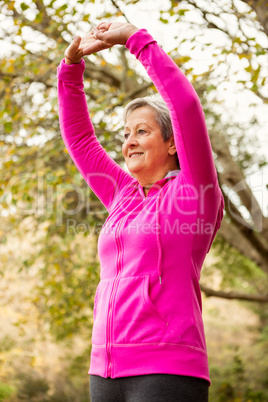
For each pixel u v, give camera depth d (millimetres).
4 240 6934
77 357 11773
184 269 1783
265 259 7898
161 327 1700
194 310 1762
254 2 4695
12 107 6066
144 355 1685
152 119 2000
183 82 1774
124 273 1829
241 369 13133
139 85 7008
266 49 4668
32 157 5961
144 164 1987
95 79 6949
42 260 7559
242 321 21484
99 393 1793
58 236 6938
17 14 5672
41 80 6043
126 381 1701
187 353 1678
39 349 12531
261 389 12570
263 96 5543
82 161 2314
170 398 1623
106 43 1957
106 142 5660
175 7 5352
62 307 7508
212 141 7375
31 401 13531
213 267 11719
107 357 1760
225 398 11773
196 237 1817
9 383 14008
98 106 5031
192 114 1747
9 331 11547
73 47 2105
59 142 5531
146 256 1798
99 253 2006
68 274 7457
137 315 1727
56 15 5426
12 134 6238
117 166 2307
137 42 1839
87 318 7801
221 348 19328
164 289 1753
